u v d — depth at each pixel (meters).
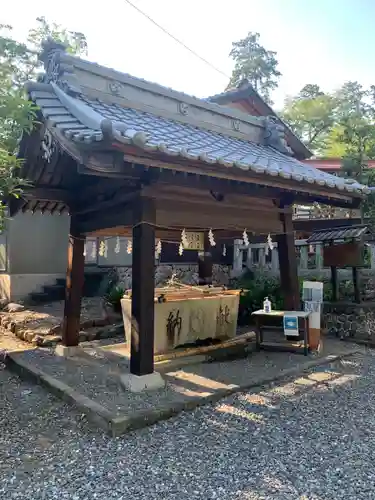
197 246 6.68
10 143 4.37
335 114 24.58
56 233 10.26
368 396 4.12
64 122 3.79
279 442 3.12
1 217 4.17
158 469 2.74
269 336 6.52
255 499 2.39
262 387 4.35
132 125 4.27
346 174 9.66
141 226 4.15
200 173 3.79
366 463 2.80
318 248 8.49
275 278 8.54
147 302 4.15
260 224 5.51
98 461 2.86
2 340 6.79
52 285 9.88
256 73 24.23
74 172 5.02
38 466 2.82
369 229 7.76
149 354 4.17
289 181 4.51
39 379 4.61
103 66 4.99
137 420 3.35
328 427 3.39
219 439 3.17
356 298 6.97
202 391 4.03
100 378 4.50
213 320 5.89
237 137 6.40
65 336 5.64
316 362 5.20
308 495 2.43
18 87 4.23
